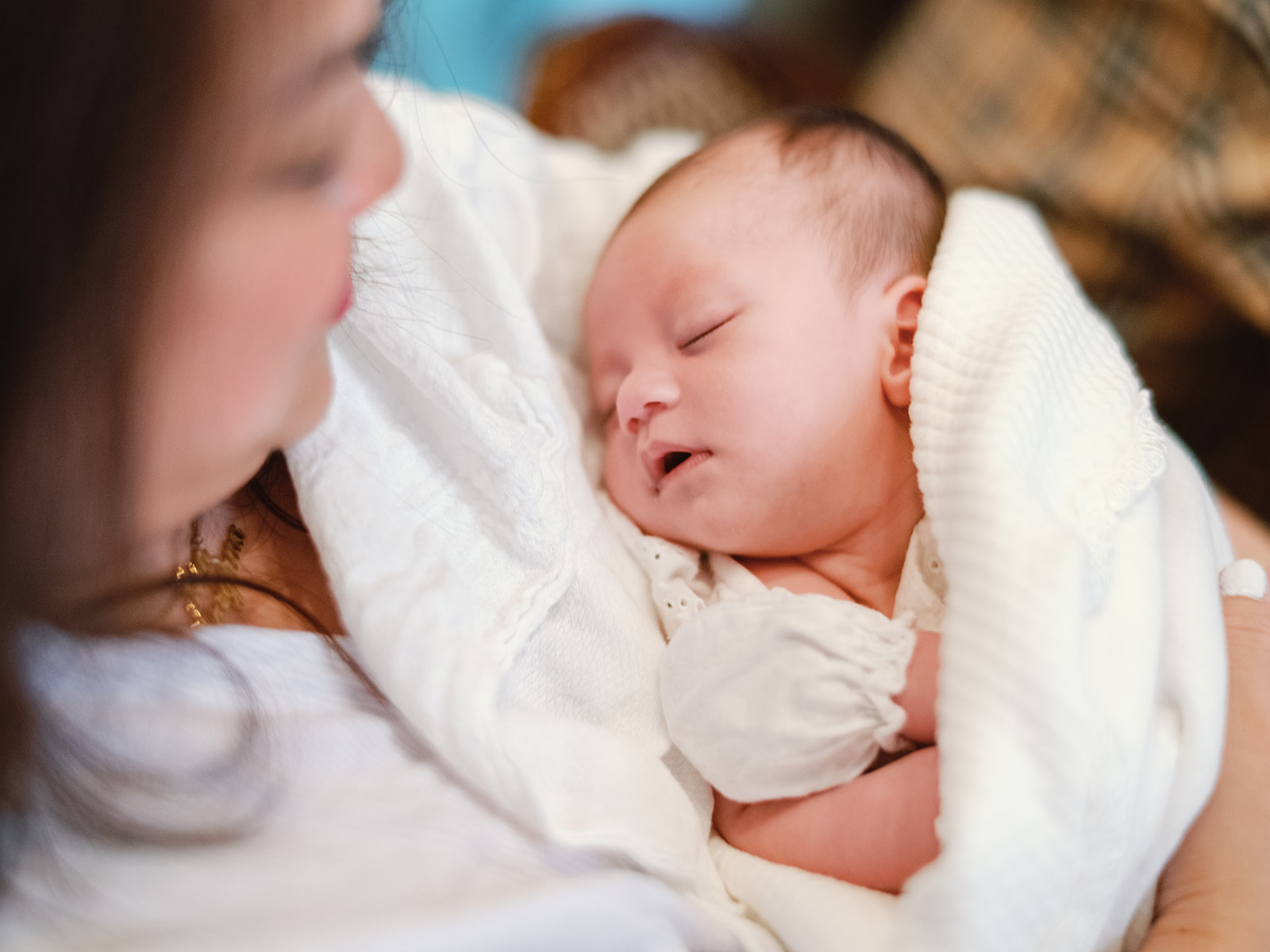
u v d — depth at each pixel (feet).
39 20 1.12
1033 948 1.75
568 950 1.71
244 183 1.34
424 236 2.65
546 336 3.13
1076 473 2.13
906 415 2.54
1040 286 2.40
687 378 2.55
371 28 1.49
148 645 1.85
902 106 5.27
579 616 2.27
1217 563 2.60
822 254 2.61
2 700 1.44
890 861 2.01
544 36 6.42
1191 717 2.18
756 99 5.72
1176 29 4.19
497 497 2.23
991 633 1.80
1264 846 2.23
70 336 1.26
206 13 1.19
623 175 3.44
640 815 2.02
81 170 1.18
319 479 2.18
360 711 2.09
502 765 1.90
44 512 1.38
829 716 2.09
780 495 2.48
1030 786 1.72
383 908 1.65
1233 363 4.37
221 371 1.44
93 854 1.64
